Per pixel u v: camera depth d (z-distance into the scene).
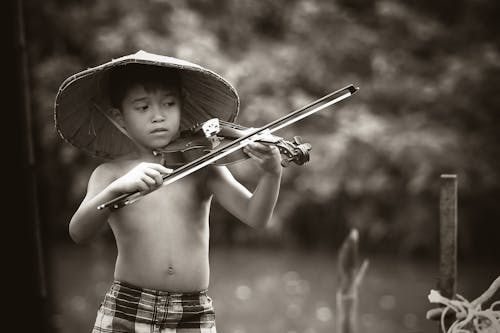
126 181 4.63
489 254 20.72
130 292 5.06
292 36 23.23
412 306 14.16
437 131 20.84
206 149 5.12
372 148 20.59
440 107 21.53
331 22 23.30
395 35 23.16
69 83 5.13
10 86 6.05
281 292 15.47
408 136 20.53
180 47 20.84
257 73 21.67
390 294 15.24
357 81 22.56
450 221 5.47
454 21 23.92
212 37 21.95
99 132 5.49
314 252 20.80
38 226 6.23
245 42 23.11
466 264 19.52
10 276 6.14
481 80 21.38
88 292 15.16
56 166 21.67
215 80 5.38
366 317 13.27
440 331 5.50
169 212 5.11
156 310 5.02
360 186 20.53
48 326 6.62
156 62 4.98
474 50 22.50
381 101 22.14
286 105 21.34
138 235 5.06
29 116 6.17
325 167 20.80
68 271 17.47
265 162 4.88
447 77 21.72
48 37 21.92
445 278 5.48
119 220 5.09
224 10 23.36
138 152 5.34
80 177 21.50
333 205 21.27
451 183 5.47
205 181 5.26
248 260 19.36
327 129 21.56
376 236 20.80
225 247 21.69
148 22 21.45
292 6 23.80
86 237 4.90
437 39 23.05
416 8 24.06
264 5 23.67
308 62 22.50
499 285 5.30
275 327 12.83
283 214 21.22
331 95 4.95
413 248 20.38
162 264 5.05
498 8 23.19
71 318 12.97
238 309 14.09
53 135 20.94
